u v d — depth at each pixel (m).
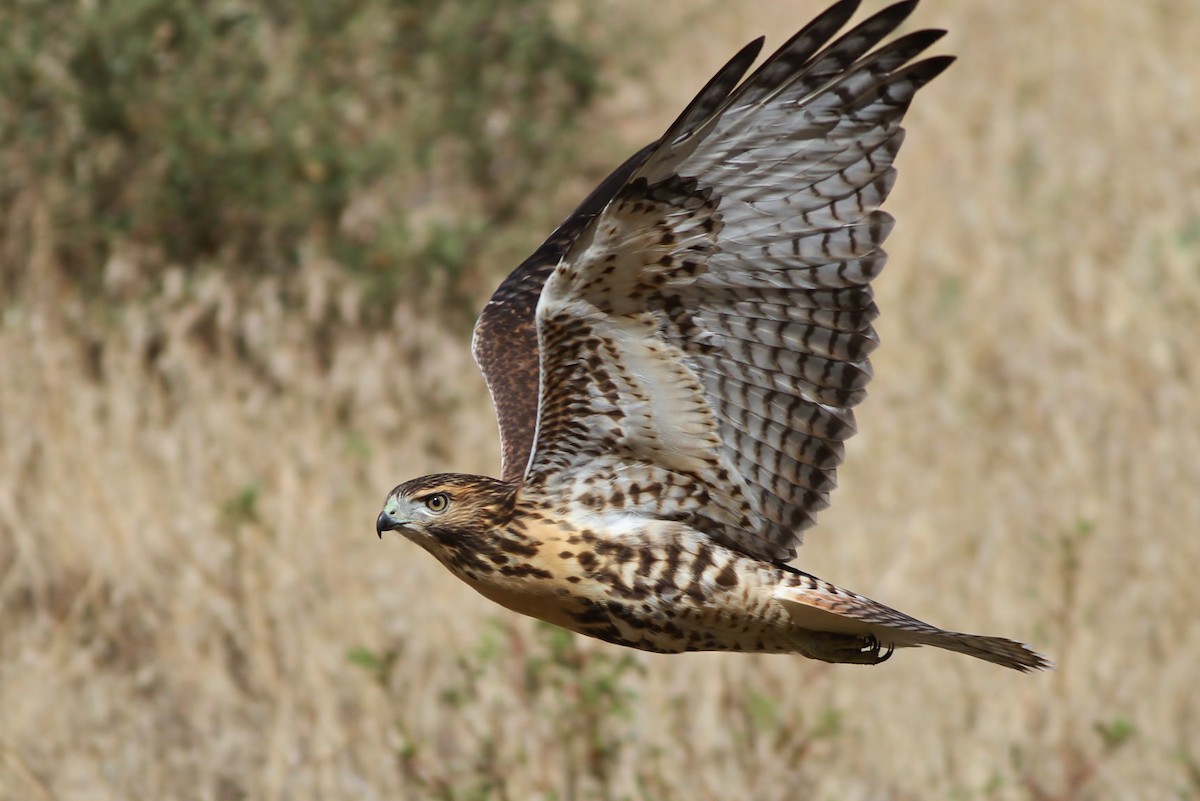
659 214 7.46
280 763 10.66
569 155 20.42
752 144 7.37
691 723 11.20
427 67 19.59
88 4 17.61
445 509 8.66
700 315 7.82
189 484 14.02
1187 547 13.77
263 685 11.68
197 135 17.52
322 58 18.92
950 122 24.02
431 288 17.81
